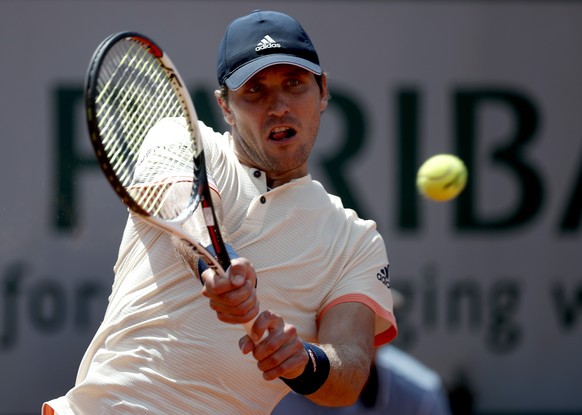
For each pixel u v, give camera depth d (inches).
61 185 906.7
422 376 601.9
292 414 567.2
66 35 912.3
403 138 943.7
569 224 956.6
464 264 947.3
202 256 341.4
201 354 374.9
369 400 581.9
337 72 941.8
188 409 374.6
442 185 629.6
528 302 951.6
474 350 944.9
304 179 398.6
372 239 411.2
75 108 909.8
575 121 959.0
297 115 384.2
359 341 386.6
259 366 344.2
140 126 379.9
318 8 940.6
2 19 903.7
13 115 902.4
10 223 899.4
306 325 390.9
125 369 378.6
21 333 902.4
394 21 944.3
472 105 951.0
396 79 944.3
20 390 903.1
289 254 387.5
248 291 332.2
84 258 909.2
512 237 951.0
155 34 925.2
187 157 380.8
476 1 950.4
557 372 951.0
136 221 391.9
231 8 932.6
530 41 954.1
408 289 942.4
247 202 390.3
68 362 906.7
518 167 952.9
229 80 384.8
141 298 382.6
